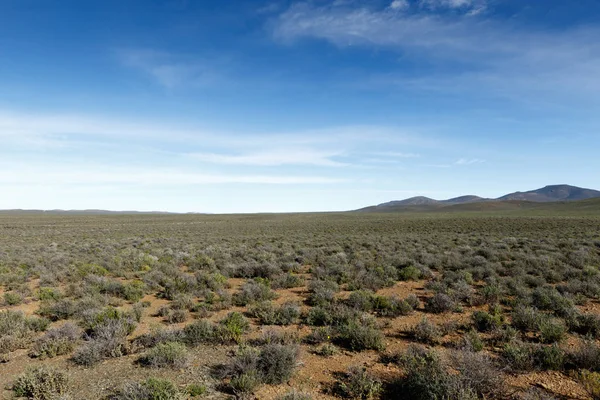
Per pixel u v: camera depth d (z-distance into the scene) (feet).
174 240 145.28
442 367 23.53
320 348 31.07
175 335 32.94
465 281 54.24
